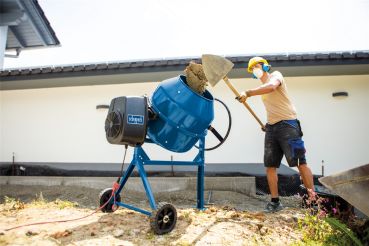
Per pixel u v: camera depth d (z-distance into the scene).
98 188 5.55
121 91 6.20
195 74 2.97
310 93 5.72
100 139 6.12
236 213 3.11
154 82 6.11
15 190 5.33
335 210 2.84
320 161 5.51
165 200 4.47
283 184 5.29
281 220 3.01
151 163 2.96
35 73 5.71
